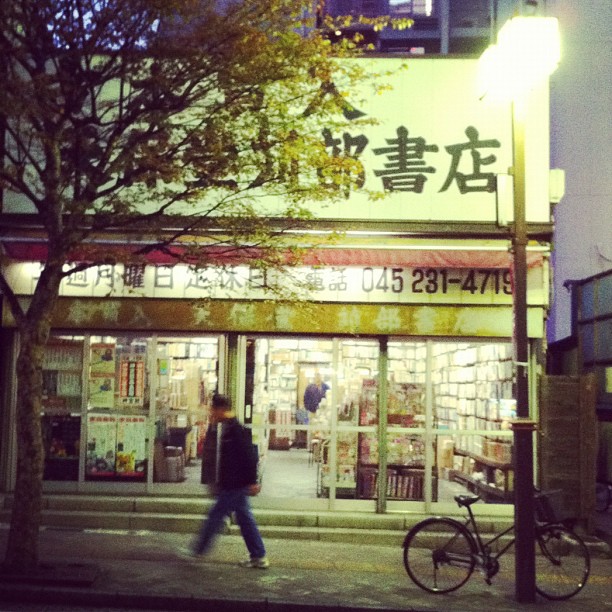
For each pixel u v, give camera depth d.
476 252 11.34
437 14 21.83
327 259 11.33
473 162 11.74
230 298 11.68
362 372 11.99
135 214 8.85
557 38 8.07
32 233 11.52
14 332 11.94
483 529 11.30
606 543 10.95
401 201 11.67
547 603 8.16
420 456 11.83
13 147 10.67
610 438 15.66
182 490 11.82
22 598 7.63
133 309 11.74
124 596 7.62
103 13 8.61
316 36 9.51
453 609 7.70
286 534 11.05
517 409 8.31
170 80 8.70
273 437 11.98
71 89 8.32
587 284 16.95
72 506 11.48
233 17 9.66
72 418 12.02
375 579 8.88
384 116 11.84
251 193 11.55
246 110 9.01
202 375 12.01
